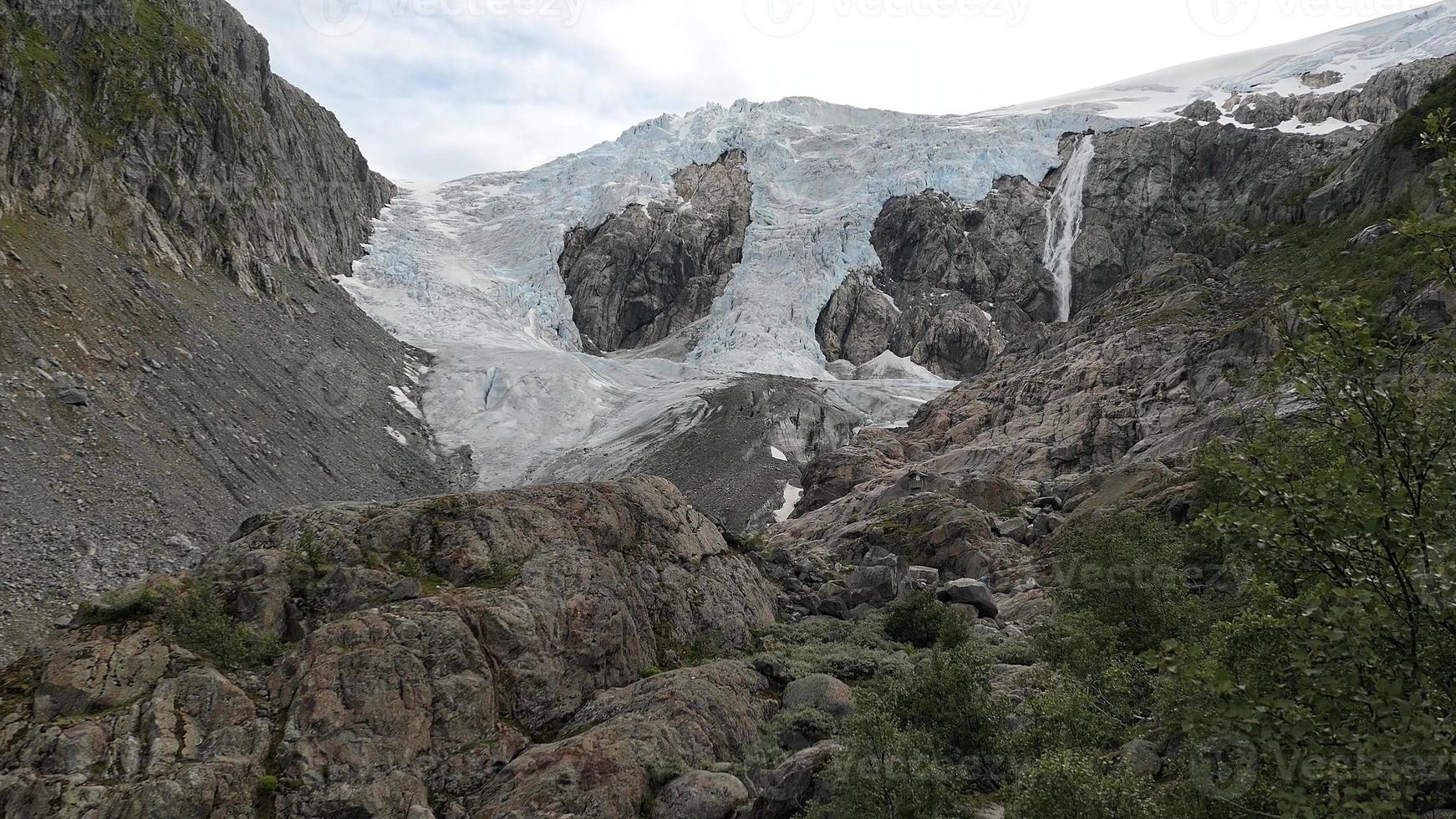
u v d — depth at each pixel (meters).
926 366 178.12
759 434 124.44
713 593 30.33
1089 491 48.59
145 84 113.62
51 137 88.31
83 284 77.06
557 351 162.50
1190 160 190.00
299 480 82.00
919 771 17.05
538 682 21.94
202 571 23.62
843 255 194.38
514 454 127.00
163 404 71.75
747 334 176.50
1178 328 77.88
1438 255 10.59
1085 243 187.38
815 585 37.62
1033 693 21.91
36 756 16.66
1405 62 195.62
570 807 17.78
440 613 21.62
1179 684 11.57
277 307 119.00
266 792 17.23
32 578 42.91
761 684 24.89
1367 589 10.25
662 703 21.80
